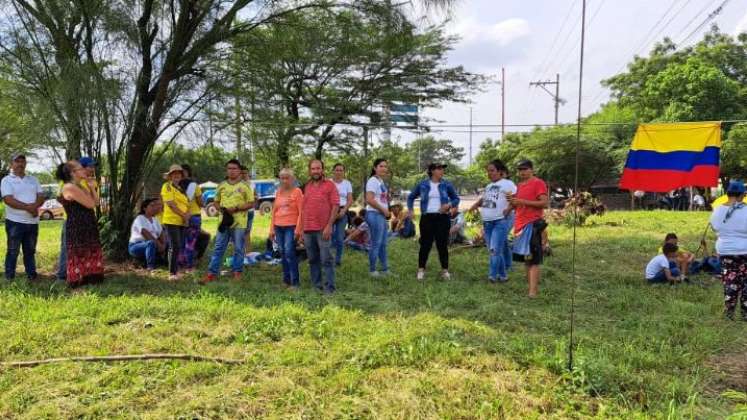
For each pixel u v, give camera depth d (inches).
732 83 1101.7
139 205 358.0
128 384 145.6
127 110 330.0
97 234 262.2
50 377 147.9
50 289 246.4
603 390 143.6
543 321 211.2
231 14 341.1
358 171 757.9
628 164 355.9
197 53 339.6
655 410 133.0
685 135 339.3
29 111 298.7
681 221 685.9
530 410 132.9
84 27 319.3
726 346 187.2
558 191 1537.9
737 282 224.8
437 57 660.7
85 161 258.8
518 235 254.8
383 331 187.2
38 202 283.1
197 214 332.2
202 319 201.5
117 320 201.2
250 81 366.9
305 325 197.0
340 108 632.4
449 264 350.3
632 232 561.0
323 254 256.8
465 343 178.5
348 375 150.6
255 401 135.6
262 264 345.7
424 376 151.4
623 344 183.5
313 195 258.1
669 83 1158.3
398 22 387.2
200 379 149.9
